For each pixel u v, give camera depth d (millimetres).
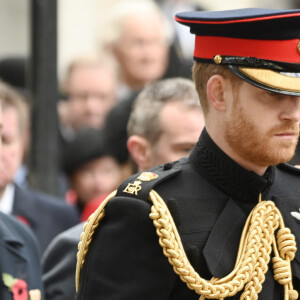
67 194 24266
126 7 29172
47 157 21984
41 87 21984
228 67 12547
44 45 21938
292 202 13219
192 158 13227
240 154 12703
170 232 12484
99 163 23328
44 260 16438
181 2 32156
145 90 16812
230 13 12867
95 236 12945
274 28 12383
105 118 21688
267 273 12734
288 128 12367
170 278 12555
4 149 19250
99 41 32656
